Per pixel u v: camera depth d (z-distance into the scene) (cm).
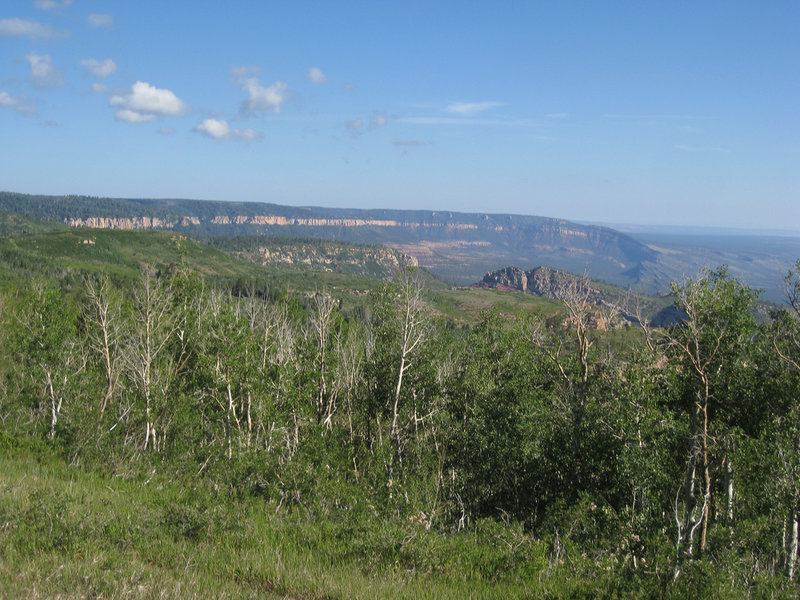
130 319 3722
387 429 3147
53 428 2794
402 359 2872
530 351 2748
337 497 2148
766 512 1833
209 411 3266
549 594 1282
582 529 1903
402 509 2098
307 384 2880
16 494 1647
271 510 2053
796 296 1928
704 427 1752
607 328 2297
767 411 1908
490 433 2552
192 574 1153
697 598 1269
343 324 3838
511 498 2420
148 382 3044
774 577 1399
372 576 1316
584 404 2325
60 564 1094
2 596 902
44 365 2977
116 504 1814
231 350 2781
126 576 1044
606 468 2161
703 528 1577
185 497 2138
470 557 1509
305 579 1218
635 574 1352
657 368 1986
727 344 1852
